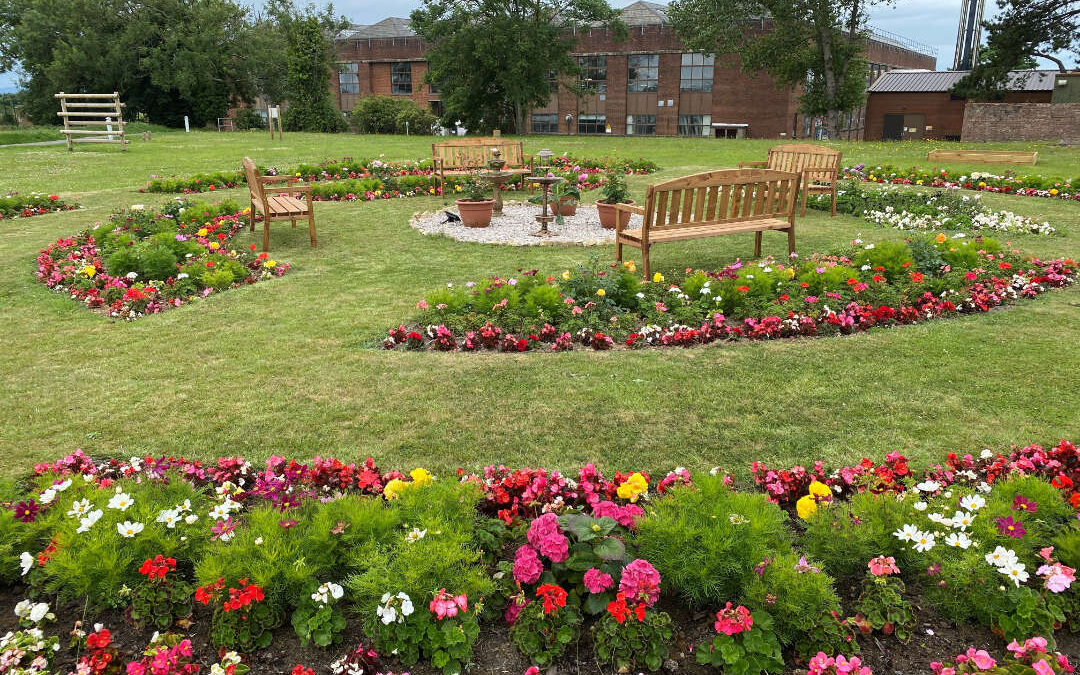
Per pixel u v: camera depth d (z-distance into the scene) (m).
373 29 57.06
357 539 2.49
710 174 6.83
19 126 49.75
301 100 43.97
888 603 2.32
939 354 4.95
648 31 45.69
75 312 6.09
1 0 47.22
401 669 2.21
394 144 24.95
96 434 3.84
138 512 2.59
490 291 5.78
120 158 19.94
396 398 4.30
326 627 2.26
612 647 2.21
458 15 34.41
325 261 7.93
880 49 53.47
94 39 43.78
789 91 43.81
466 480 3.06
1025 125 25.41
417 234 9.47
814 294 6.01
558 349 5.12
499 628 2.39
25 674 2.12
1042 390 4.32
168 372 4.74
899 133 41.81
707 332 5.27
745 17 32.50
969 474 3.21
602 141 27.34
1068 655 2.26
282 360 4.95
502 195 13.06
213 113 47.31
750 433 3.81
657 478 3.37
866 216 10.49
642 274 7.15
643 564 2.24
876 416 4.00
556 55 36.16
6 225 10.27
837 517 2.63
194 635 2.35
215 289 6.69
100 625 2.27
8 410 4.15
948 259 6.78
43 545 2.62
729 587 2.37
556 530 2.43
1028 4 29.44
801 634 2.25
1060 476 2.96
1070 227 9.81
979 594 2.30
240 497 3.00
